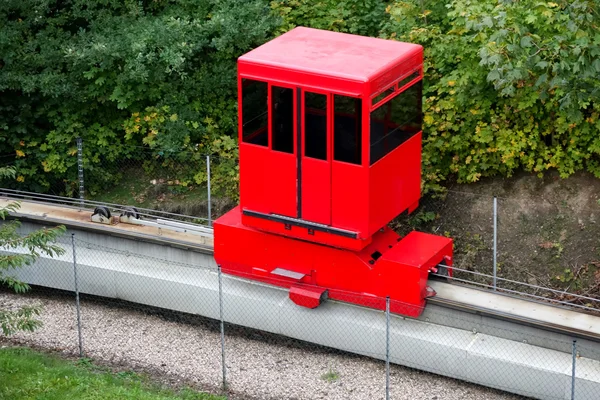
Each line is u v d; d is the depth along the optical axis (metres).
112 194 18.73
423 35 17.14
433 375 14.05
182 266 15.92
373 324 14.20
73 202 18.31
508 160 16.59
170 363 14.56
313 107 13.50
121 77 18.28
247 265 15.15
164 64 18.55
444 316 14.10
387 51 14.02
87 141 18.94
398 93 13.84
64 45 18.72
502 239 16.36
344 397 13.59
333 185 13.71
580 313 13.80
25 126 18.84
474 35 16.03
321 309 14.55
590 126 16.31
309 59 13.73
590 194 16.34
